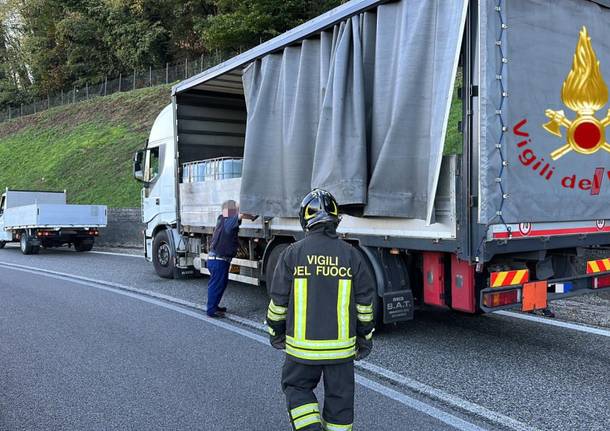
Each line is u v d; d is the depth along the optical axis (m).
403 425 4.06
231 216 7.70
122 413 4.34
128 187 25.41
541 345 6.07
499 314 7.54
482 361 5.53
